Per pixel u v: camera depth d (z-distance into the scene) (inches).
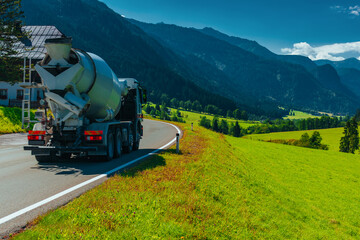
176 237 187.6
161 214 215.2
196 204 257.3
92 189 259.9
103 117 483.2
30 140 402.3
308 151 2001.7
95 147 400.5
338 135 5812.0
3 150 566.3
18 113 1047.6
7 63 1306.6
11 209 211.0
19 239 157.5
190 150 614.2
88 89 426.9
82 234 164.9
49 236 160.1
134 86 607.8
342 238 453.1
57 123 407.5
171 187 284.8
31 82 400.8
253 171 789.9
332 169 1382.9
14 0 1289.4
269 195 522.6
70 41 391.2
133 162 429.1
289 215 448.5
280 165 1213.1
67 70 399.9
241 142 1813.5
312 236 379.9
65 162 429.1
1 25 1305.4
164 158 464.8
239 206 332.5
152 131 1158.3
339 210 688.4
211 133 1466.5
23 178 317.4
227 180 443.2
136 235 175.9
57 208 210.2
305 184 937.5
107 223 183.3
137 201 227.6
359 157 2005.4
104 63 485.4
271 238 277.6
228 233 230.4
